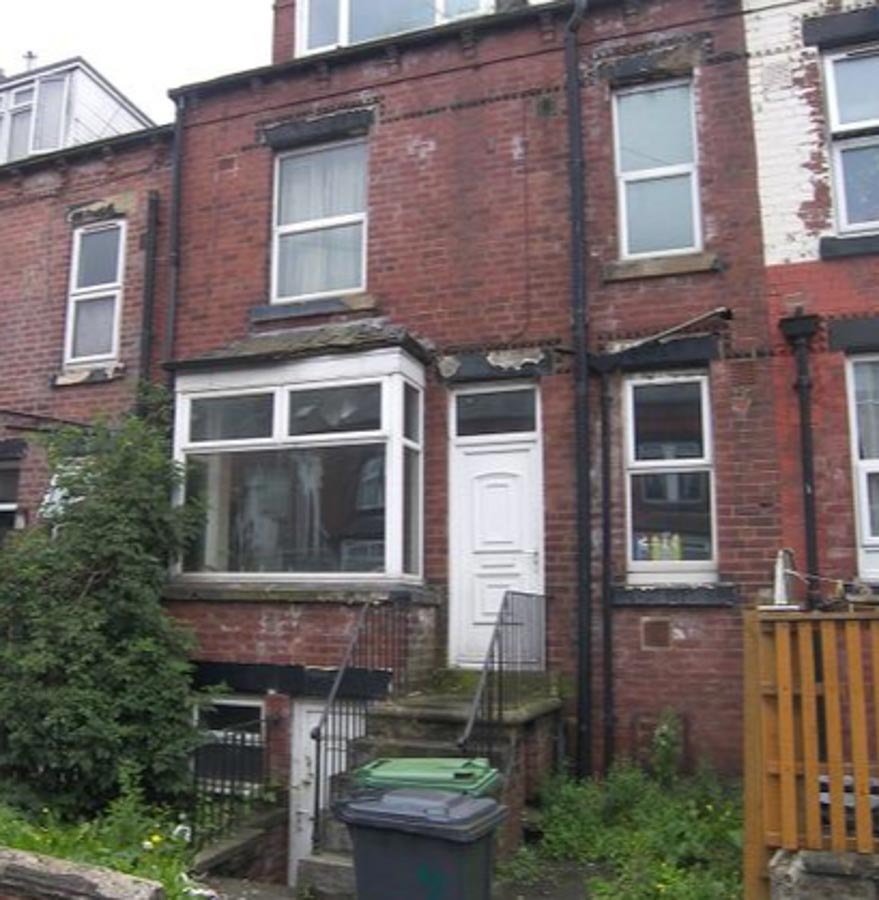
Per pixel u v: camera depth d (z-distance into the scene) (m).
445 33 10.27
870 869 4.86
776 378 8.58
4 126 14.72
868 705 5.22
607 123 9.62
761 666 5.35
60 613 8.12
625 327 9.15
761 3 9.26
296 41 11.53
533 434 9.37
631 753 8.40
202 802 8.07
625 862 6.51
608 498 8.90
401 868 5.08
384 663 8.58
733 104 9.20
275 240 10.85
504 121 9.98
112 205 11.88
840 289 8.52
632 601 8.61
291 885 8.31
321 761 8.27
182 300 11.05
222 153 11.21
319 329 10.25
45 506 9.23
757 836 5.29
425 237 10.05
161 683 8.20
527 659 8.74
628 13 9.67
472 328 9.67
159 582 8.84
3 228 12.57
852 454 8.25
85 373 11.53
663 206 9.44
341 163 10.78
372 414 9.20
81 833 6.28
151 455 9.15
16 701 7.84
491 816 5.20
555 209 9.61
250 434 9.70
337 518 9.23
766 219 8.88
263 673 8.98
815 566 8.14
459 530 9.43
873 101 8.88
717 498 8.58
